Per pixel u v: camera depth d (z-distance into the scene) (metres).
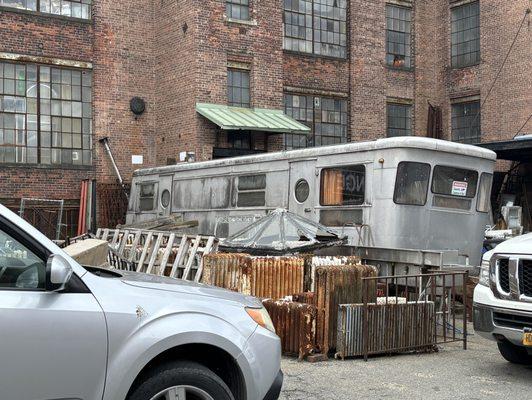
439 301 9.99
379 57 25.09
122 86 20.84
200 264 11.80
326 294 7.98
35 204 19.06
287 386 6.62
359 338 7.96
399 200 11.70
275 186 14.02
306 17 23.53
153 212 18.09
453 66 26.11
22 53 19.03
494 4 24.42
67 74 19.92
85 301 3.87
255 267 9.21
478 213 12.90
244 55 20.44
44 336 3.69
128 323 3.93
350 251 11.14
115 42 20.73
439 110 26.34
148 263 13.31
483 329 7.20
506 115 23.88
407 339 8.30
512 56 23.70
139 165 21.00
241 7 20.69
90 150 20.27
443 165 12.25
